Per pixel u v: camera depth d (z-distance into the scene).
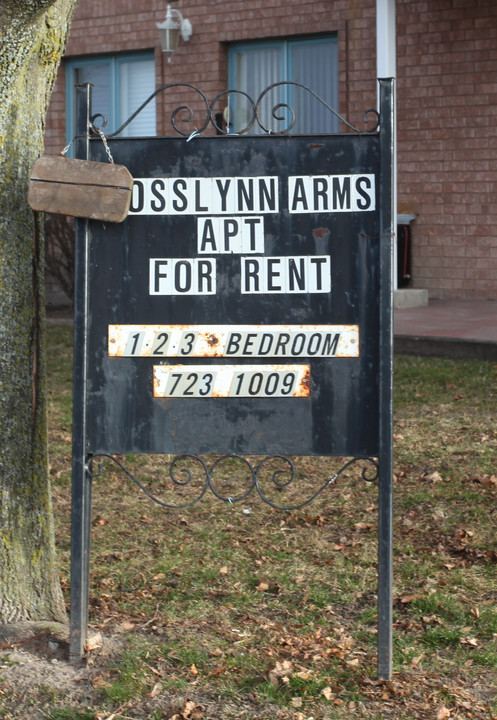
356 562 4.87
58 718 3.46
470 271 13.03
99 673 3.73
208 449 3.68
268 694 3.58
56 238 12.52
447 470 6.18
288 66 14.25
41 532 4.08
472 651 3.92
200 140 3.61
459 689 3.62
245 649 3.97
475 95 12.77
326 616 4.29
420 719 3.42
